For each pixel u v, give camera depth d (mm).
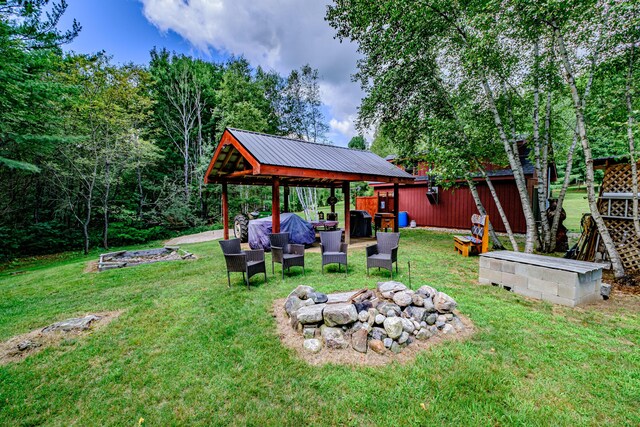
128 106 12477
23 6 7434
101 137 11836
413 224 13125
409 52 6297
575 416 1905
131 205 14422
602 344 2754
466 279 4879
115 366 2621
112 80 11562
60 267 7266
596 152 11422
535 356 2568
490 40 5129
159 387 2320
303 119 19250
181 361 2654
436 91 7340
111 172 12625
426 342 2822
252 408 2061
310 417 1960
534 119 6656
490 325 3154
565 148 9430
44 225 11523
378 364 2504
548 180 9875
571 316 3361
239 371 2477
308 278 5062
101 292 4805
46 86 8008
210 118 20562
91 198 12125
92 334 3232
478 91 6941
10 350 2939
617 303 3752
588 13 4578
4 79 7090
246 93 18766
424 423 1873
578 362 2479
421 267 5699
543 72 5680
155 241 13180
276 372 2443
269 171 6262
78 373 2537
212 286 4824
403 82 7129
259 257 5047
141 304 4109
